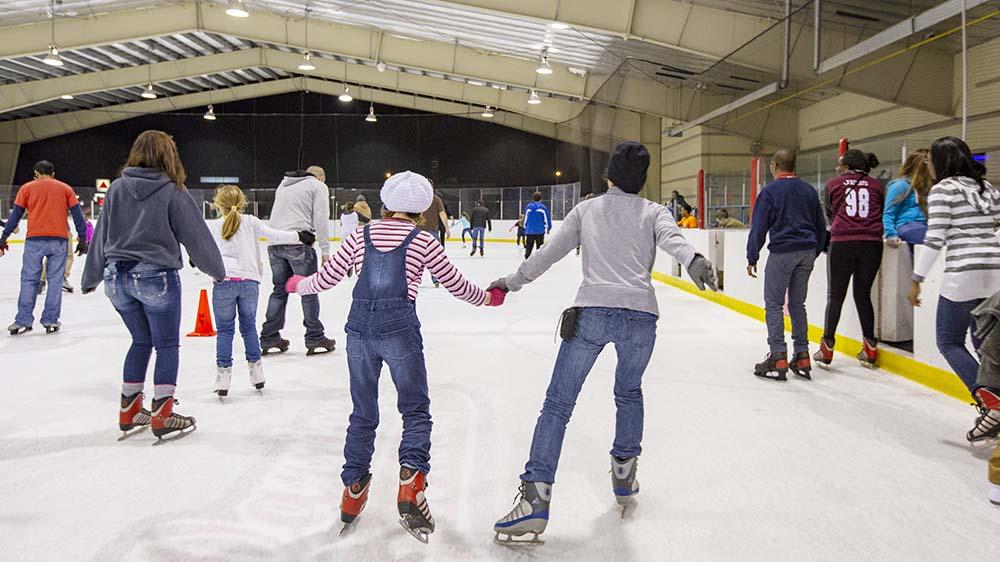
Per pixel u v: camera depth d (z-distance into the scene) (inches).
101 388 167.5
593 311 89.0
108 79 888.3
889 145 359.3
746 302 293.4
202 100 1072.8
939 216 119.8
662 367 188.7
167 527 91.7
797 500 100.2
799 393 160.1
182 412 145.3
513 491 103.8
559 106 911.0
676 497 101.6
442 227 417.7
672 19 426.0
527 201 905.5
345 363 194.9
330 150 1136.2
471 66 714.2
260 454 120.3
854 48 315.6
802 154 398.0
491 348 218.1
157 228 118.9
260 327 260.5
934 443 124.4
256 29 693.3
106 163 1107.9
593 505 99.0
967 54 300.4
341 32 700.0
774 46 410.3
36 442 126.8
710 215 495.8
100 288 393.4
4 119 1058.1
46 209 242.5
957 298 119.3
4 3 583.8
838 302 181.2
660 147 783.7
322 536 89.3
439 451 121.0
